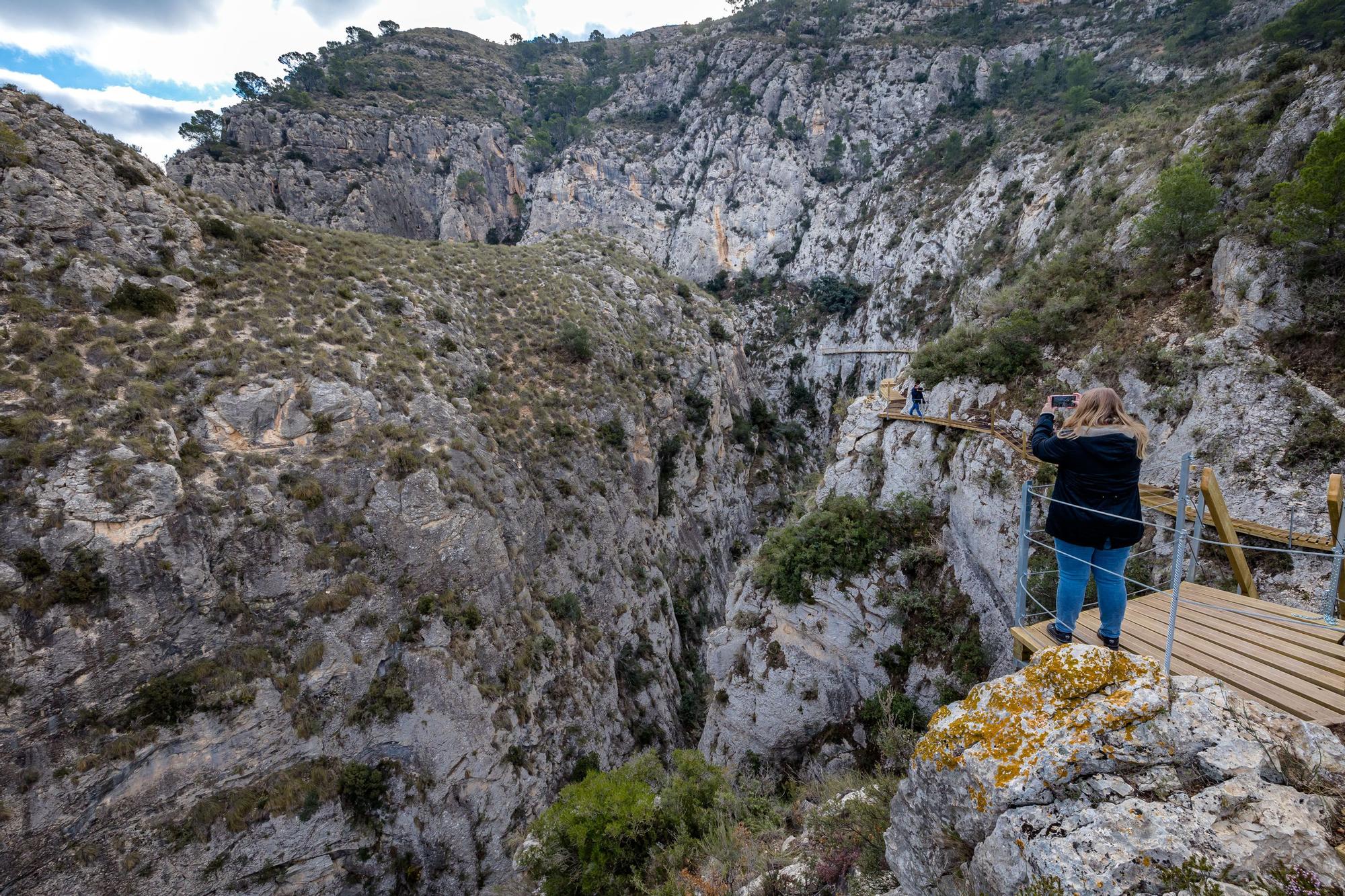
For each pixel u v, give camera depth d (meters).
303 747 21.27
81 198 24.88
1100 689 3.68
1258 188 14.12
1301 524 9.19
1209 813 2.99
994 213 55.34
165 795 18.84
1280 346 10.81
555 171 97.38
